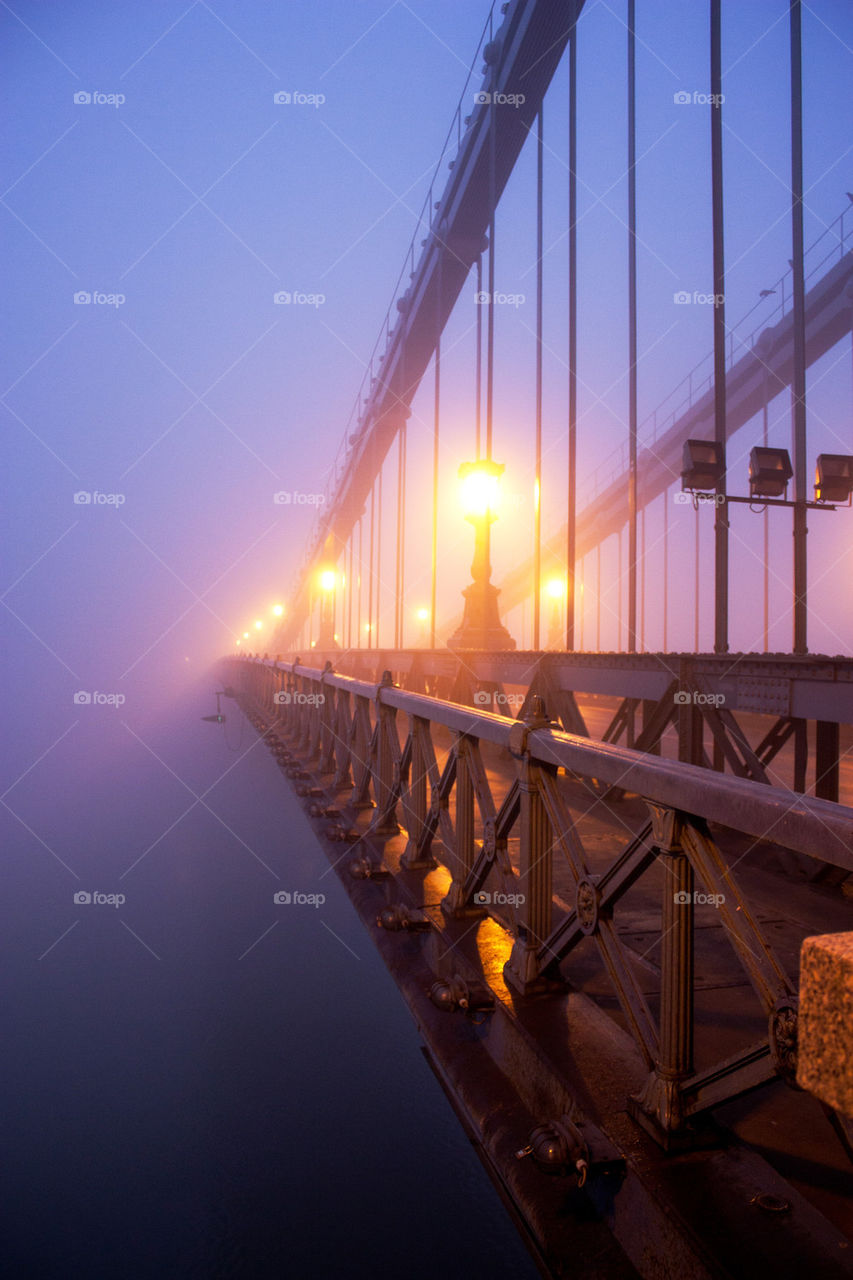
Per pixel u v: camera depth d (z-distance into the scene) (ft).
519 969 7.23
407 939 9.57
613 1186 4.54
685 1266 3.78
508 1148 5.41
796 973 7.45
